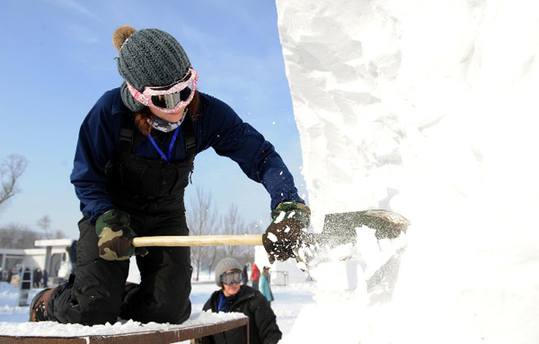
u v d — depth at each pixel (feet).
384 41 7.12
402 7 6.46
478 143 4.70
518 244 4.15
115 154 7.07
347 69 8.24
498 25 4.66
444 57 5.52
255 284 38.19
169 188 7.38
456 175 5.06
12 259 117.80
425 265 5.09
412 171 6.59
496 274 4.26
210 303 11.61
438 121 5.62
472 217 4.67
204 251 111.86
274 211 6.51
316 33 8.32
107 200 7.02
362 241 5.96
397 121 7.14
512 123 4.33
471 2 5.27
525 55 4.28
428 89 5.76
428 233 5.27
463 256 4.61
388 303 5.64
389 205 7.14
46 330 5.83
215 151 7.93
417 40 6.02
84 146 6.99
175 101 6.33
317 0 8.08
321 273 6.47
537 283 3.99
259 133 7.75
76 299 7.07
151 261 7.50
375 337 5.26
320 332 6.02
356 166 8.78
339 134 8.94
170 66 6.17
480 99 4.81
